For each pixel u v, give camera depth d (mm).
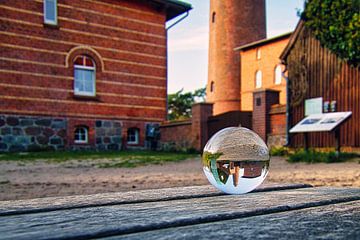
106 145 14984
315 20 12164
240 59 28594
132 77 15758
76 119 14297
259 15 28812
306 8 12547
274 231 724
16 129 13000
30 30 13383
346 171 7457
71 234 679
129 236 693
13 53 13023
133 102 15750
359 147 10617
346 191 1446
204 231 730
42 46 13633
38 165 9648
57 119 13875
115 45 15375
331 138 11422
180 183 5965
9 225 778
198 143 14430
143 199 1199
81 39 14531
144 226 749
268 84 25984
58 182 6203
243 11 28469
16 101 13031
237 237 672
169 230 745
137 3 15961
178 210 960
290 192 1416
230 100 28406
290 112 12922
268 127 13602
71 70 14250
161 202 1155
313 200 1137
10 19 12992
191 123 14898
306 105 12461
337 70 11508
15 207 1034
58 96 13922
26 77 13266
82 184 5922
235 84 28453
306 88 12516
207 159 1316
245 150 1306
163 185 5715
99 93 14906
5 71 12844
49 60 13766
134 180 6453
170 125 15852
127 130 15625
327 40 11773
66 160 10938
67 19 14227
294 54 13172
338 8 11359
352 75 11031
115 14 15391
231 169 1298
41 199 1230
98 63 14922
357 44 10750
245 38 28391
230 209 961
